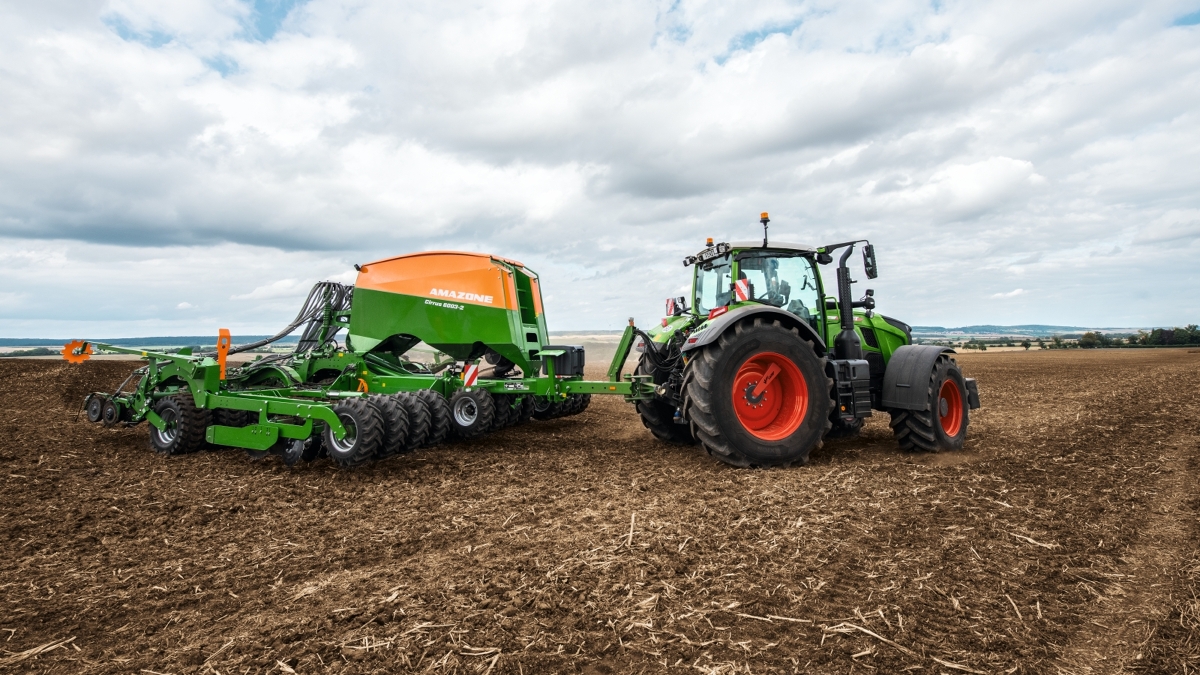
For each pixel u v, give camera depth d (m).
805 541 3.23
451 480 4.98
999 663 2.13
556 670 2.08
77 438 6.91
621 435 7.37
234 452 6.21
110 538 3.66
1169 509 3.80
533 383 6.53
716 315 5.90
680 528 3.47
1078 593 2.66
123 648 2.34
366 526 3.80
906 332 6.93
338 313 7.81
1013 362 25.88
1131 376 15.97
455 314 6.95
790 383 5.45
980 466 4.95
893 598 2.58
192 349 7.08
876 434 7.19
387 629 2.38
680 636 2.29
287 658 2.20
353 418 5.38
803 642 2.24
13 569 3.18
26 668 2.22
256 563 3.22
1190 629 2.36
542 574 2.87
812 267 6.37
